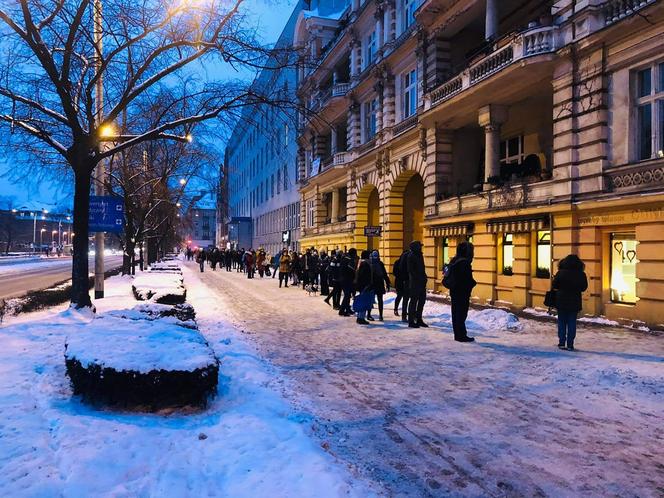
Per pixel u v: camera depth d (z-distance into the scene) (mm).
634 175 11383
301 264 22984
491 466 4102
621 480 3873
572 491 3688
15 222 106625
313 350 8711
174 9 10867
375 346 9070
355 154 28719
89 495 3176
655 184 10852
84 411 4922
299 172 42406
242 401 5582
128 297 15312
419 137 20844
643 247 11016
